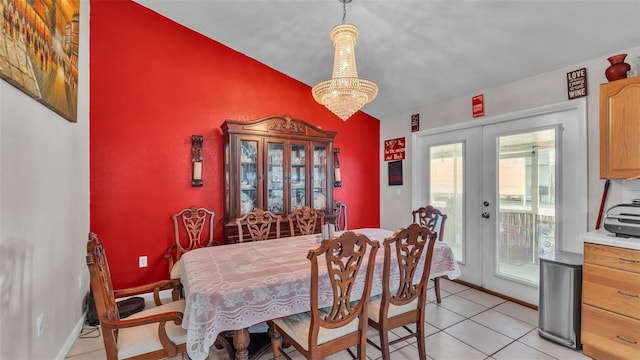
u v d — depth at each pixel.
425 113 3.93
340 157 4.35
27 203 1.52
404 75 3.37
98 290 1.38
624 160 1.98
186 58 3.20
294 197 3.52
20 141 1.46
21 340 1.46
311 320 1.43
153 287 1.96
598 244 1.94
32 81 1.50
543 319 2.25
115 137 2.86
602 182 2.35
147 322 1.43
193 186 3.23
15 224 1.41
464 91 3.34
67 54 2.01
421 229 1.74
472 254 3.37
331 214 3.71
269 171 3.35
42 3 1.62
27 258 1.52
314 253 1.37
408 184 4.21
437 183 3.81
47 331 1.76
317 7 2.62
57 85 1.83
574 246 2.54
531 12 2.10
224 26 3.09
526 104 2.85
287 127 3.42
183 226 3.17
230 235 3.09
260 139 3.26
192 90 3.23
